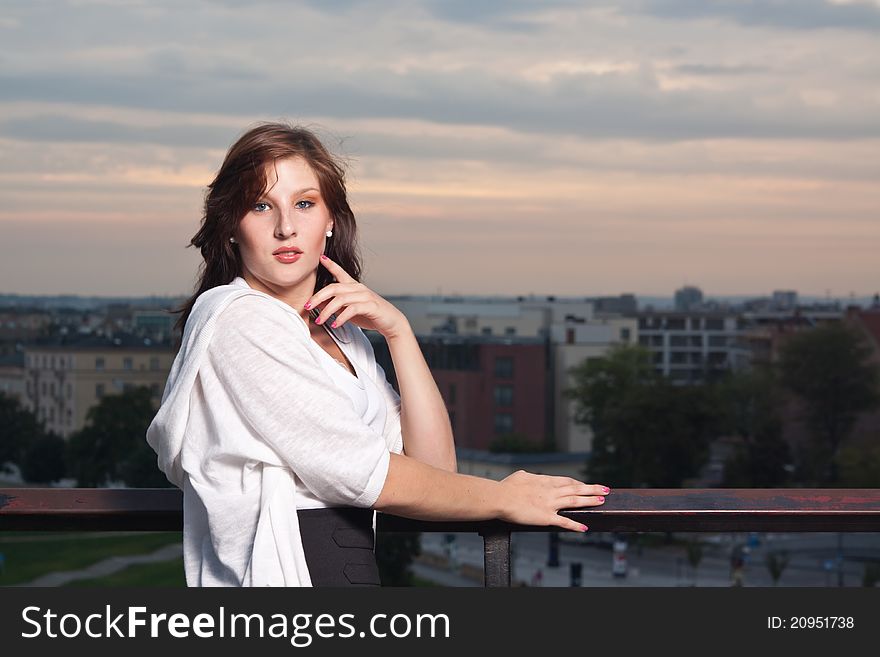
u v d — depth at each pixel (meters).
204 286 1.68
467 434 96.00
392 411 1.76
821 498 1.64
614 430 77.44
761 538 77.19
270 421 1.46
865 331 95.00
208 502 1.47
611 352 91.50
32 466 108.50
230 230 1.62
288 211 1.61
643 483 76.06
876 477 79.19
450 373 97.44
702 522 1.64
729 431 83.12
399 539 51.62
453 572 65.00
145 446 92.19
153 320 134.38
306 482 1.47
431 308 111.25
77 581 61.56
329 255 1.74
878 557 70.19
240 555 1.48
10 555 68.12
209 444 1.49
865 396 85.06
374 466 1.47
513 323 110.69
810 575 65.00
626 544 74.06
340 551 1.51
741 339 129.88
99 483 93.19
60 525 1.62
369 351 1.76
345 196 1.69
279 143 1.60
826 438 86.56
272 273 1.61
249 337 1.48
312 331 1.71
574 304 112.50
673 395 76.94
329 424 1.46
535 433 96.56
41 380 125.19
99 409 93.88
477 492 1.57
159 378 123.25
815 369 85.62
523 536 80.75
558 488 1.63
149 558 68.56
